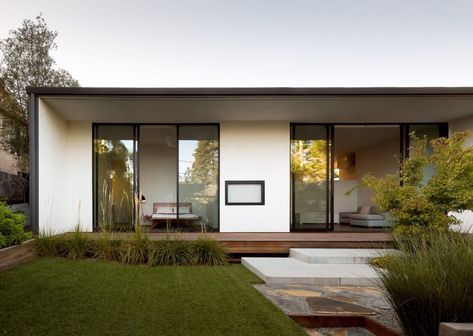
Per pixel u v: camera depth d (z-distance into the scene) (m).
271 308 3.10
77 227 5.69
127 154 7.61
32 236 5.55
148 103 6.40
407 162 5.27
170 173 7.82
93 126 7.57
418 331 2.40
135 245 5.12
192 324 2.64
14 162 10.01
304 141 7.77
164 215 7.66
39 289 3.52
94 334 2.41
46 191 6.33
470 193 4.64
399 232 4.81
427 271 2.37
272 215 7.55
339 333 2.84
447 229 4.57
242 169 7.58
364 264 5.01
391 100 6.31
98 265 4.76
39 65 10.46
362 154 11.77
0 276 4.05
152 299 3.27
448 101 6.36
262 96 6.10
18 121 9.84
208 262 5.16
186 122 7.67
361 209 9.77
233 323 2.68
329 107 6.70
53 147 6.68
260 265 4.87
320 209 7.71
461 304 2.20
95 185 7.55
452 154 4.91
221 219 7.50
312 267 4.76
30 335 2.38
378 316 3.04
